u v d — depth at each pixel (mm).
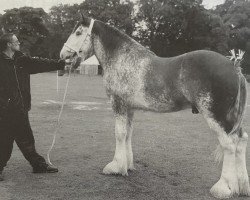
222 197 5508
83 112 14977
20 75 6383
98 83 35781
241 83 5453
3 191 5781
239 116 5473
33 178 6457
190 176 6785
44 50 98000
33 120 12578
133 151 8648
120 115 6590
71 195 5641
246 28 86750
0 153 6344
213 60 5426
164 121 13344
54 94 22438
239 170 5695
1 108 6246
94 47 6836
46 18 97688
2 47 6336
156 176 6746
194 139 10211
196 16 77562
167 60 6012
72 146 8977
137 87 6188
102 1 85062
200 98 5457
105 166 6898
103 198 5539
